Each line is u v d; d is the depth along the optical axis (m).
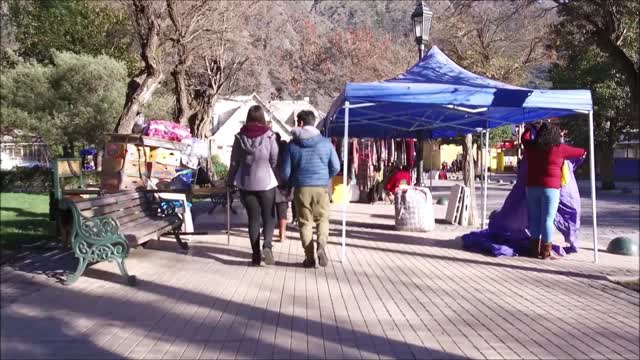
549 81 27.58
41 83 23.27
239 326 5.22
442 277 7.37
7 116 22.64
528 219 9.27
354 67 39.00
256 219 7.82
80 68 23.39
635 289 6.76
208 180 14.62
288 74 42.91
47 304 5.79
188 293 6.34
